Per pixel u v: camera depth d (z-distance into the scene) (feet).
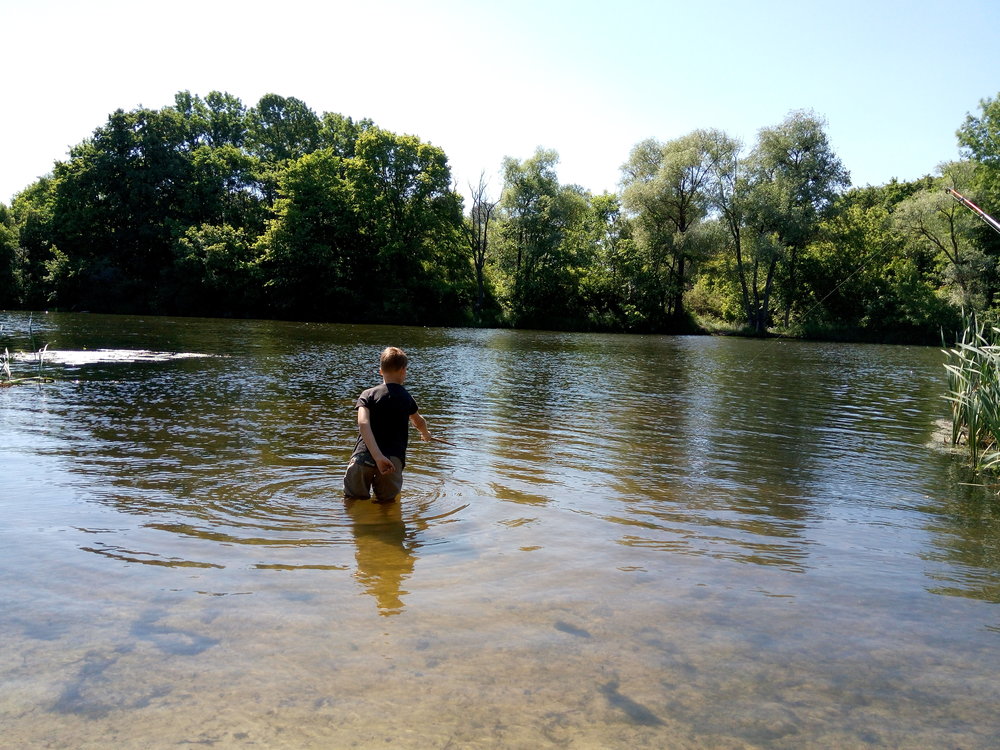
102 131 173.99
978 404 25.35
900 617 11.77
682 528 16.47
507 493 19.06
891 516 18.25
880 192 232.53
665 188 167.22
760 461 24.75
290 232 168.86
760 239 159.63
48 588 11.86
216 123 200.85
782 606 12.05
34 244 179.22
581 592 12.35
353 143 199.41
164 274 172.04
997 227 22.52
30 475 19.33
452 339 106.32
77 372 45.29
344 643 10.13
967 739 8.25
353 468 17.95
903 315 155.22
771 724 8.40
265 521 15.97
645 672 9.57
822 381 58.08
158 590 11.91
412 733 7.95
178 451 22.99
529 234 183.21
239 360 57.82
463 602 11.75
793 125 158.20
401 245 171.63
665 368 66.44
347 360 61.77
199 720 8.11
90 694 8.63
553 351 87.61
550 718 8.35
